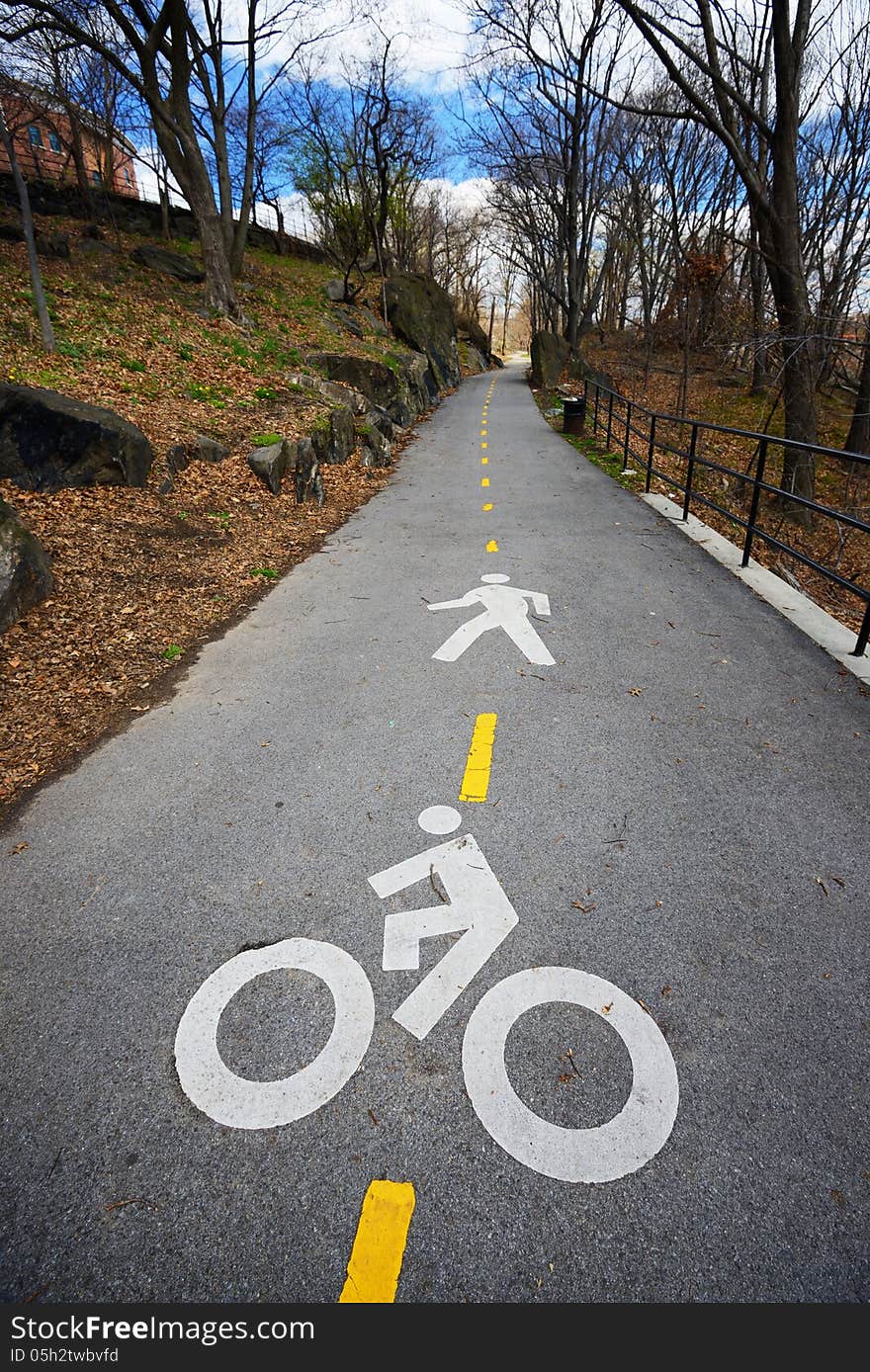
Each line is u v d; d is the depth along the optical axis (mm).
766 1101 1884
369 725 3945
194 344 13680
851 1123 1823
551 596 5957
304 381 13922
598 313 52812
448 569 6871
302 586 6527
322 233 35938
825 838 2873
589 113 28734
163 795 3357
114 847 2998
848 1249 1571
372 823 3082
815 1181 1700
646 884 2662
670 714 3924
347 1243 1628
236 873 2816
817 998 2174
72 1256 1626
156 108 14742
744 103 11039
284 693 4387
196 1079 2012
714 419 21766
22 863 2924
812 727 3738
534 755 3559
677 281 22219
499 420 20672
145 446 7828
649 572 6531
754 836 2898
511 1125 1856
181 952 2443
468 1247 1611
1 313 11289
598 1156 1777
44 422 7148
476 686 4363
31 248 9938
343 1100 1940
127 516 7117
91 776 3535
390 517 9305
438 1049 2068
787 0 10648
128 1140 1864
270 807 3234
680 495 10875
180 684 4570
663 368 31875
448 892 2666
